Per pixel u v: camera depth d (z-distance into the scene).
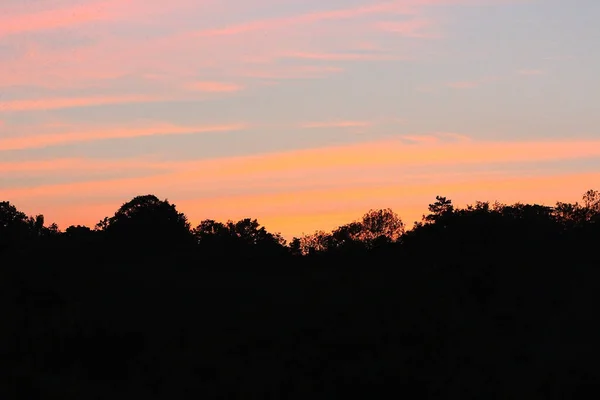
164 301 63.00
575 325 54.47
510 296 59.97
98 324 56.22
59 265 71.94
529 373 48.12
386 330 53.50
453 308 56.84
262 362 51.69
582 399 45.62
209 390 48.44
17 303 60.72
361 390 48.12
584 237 71.19
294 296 63.88
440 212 75.94
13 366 49.50
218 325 57.84
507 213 73.19
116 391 48.44
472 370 48.91
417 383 47.88
